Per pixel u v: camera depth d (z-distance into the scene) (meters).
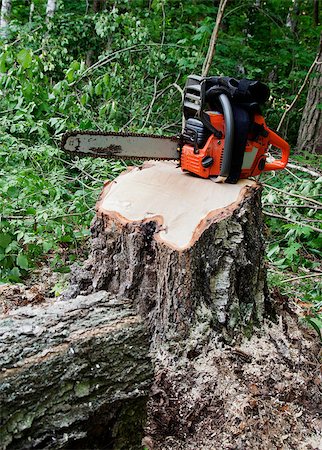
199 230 2.21
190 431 2.06
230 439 2.04
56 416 1.70
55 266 3.76
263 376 2.26
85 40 6.98
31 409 1.66
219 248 2.27
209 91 2.32
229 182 2.42
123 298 2.30
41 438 1.65
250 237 2.37
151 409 2.06
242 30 8.49
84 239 4.02
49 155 4.33
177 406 2.07
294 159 5.89
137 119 5.84
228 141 2.27
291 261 4.01
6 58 4.70
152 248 2.25
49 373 1.73
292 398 2.27
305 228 3.91
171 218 2.28
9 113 5.02
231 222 2.28
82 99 4.83
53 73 5.98
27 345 1.79
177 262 2.14
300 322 2.78
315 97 6.94
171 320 2.19
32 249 3.72
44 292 3.33
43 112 5.13
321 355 2.55
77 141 2.38
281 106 7.77
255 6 8.05
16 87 4.87
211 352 2.21
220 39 7.16
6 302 3.01
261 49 8.38
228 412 2.09
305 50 8.11
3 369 1.68
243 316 2.38
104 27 6.10
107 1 7.89
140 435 2.01
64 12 7.75
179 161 2.60
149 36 6.36
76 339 1.86
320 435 2.19
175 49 6.52
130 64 6.00
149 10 7.45
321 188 4.82
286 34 8.27
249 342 2.37
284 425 2.16
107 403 1.82
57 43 6.10
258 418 2.12
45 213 3.61
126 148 2.46
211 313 2.25
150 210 2.34
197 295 2.22
